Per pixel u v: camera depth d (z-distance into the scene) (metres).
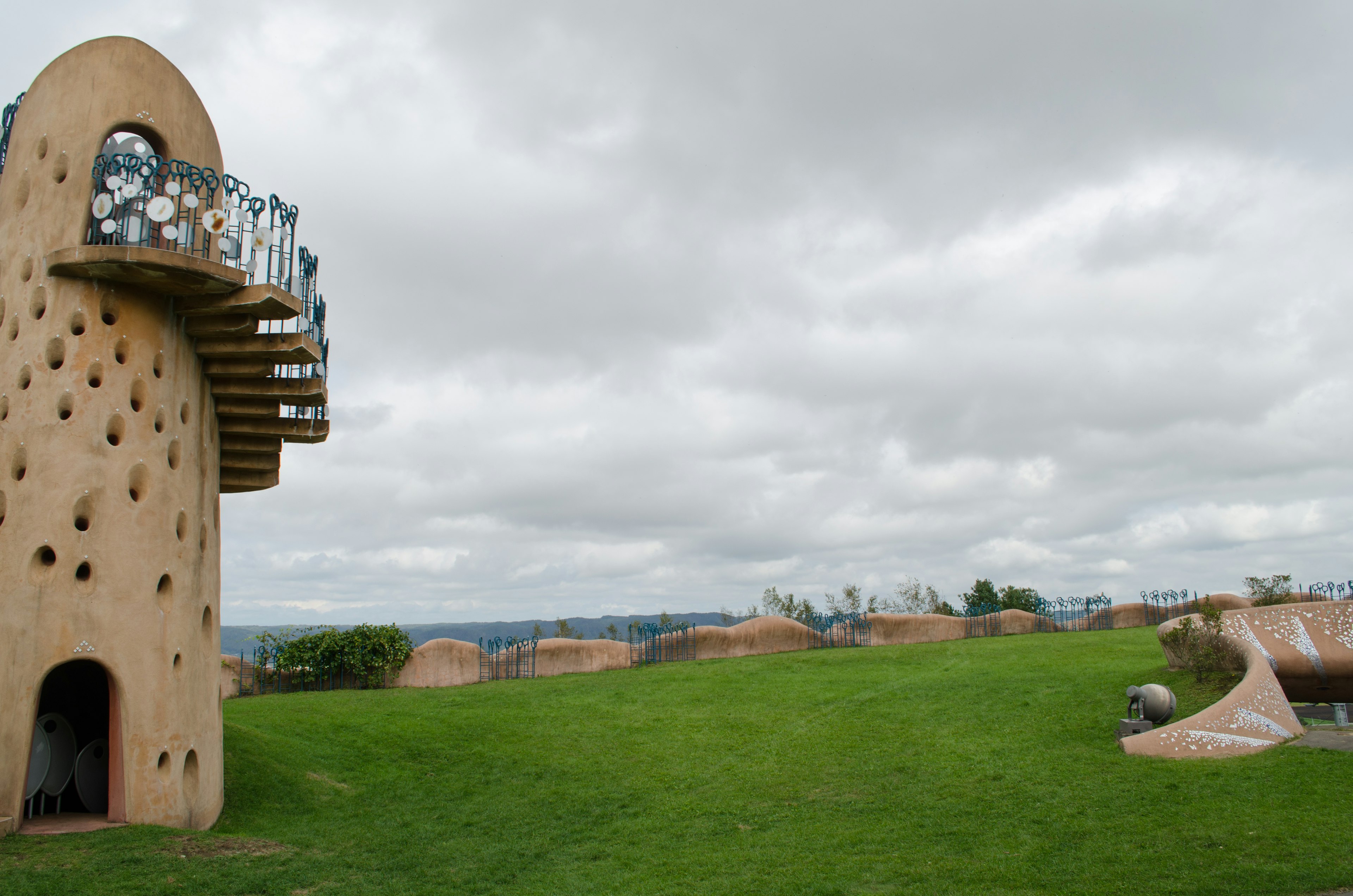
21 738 12.80
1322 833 11.50
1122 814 13.34
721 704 25.19
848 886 11.95
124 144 15.45
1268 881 10.27
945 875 11.91
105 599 13.44
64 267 13.71
